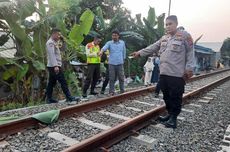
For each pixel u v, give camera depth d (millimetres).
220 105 8484
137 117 5230
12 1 9797
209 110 7520
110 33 17688
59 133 4777
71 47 10977
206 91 11789
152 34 22594
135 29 23359
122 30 21500
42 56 10383
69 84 10367
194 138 4965
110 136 4363
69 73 10547
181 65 5371
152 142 4500
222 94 11273
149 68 14469
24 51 9758
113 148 4254
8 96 11242
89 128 5133
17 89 10180
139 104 7785
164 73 5465
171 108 5578
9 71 9977
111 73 9328
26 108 7031
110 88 9430
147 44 22719
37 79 10781
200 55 39406
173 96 5465
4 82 10312
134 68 20625
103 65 11672
